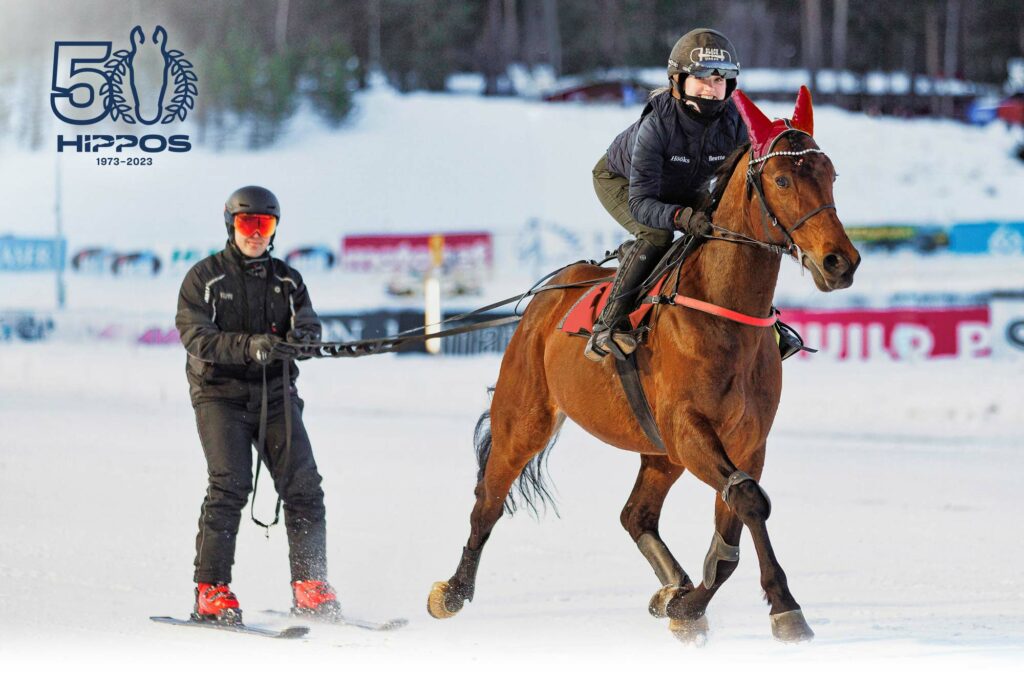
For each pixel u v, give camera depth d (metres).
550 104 65.00
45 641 6.31
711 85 6.73
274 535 10.18
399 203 52.78
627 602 7.79
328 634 6.79
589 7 82.38
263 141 59.25
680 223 6.64
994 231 35.09
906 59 82.00
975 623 6.85
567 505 11.70
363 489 12.48
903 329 24.27
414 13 77.25
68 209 51.69
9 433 16.88
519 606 7.71
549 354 7.56
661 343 6.59
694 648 6.38
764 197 6.14
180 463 14.29
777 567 5.94
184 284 7.43
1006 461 14.67
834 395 20.59
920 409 19.12
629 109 63.97
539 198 52.62
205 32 70.00
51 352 28.94
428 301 28.41
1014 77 79.38
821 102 67.50
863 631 6.69
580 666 5.90
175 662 5.91
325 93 62.09
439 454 15.19
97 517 10.64
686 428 6.32
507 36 84.00
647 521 7.38
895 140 58.12
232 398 7.39
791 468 14.13
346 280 36.81
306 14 79.62
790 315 25.12
